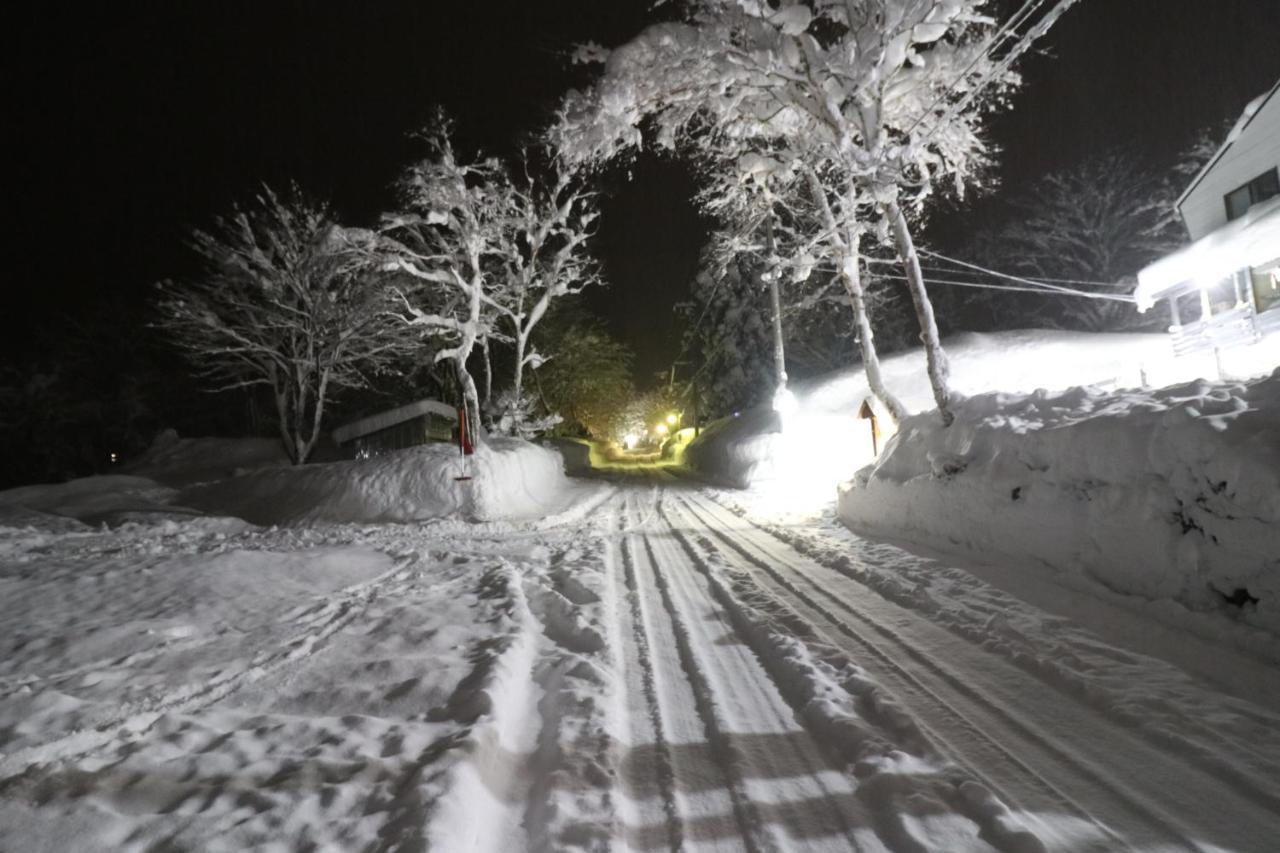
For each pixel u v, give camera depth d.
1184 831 2.98
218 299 25.91
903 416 15.91
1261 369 16.81
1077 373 26.22
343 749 3.96
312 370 26.66
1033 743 3.89
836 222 16.61
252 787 3.54
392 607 7.54
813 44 13.34
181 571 8.80
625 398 86.75
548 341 45.94
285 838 3.06
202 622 6.83
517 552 11.82
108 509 20.67
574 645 6.43
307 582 8.84
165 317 25.41
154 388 43.50
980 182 15.75
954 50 13.83
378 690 5.00
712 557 10.91
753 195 17.70
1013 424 8.79
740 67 13.33
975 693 4.66
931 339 12.72
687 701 4.90
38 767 3.76
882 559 9.40
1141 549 6.02
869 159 12.79
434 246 25.09
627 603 7.91
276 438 39.16
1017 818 3.08
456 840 3.00
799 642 5.93
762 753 3.96
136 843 3.04
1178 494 5.71
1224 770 3.44
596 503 23.31
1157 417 6.14
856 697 4.67
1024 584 7.16
